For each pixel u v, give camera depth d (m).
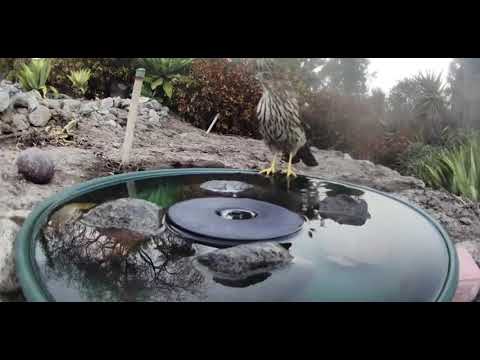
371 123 6.45
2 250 2.10
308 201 2.53
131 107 3.37
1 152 3.22
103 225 1.93
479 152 4.68
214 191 2.56
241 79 5.85
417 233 2.14
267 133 3.13
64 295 1.47
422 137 6.46
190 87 5.70
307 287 1.58
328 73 7.07
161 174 2.83
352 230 2.13
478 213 3.81
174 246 1.80
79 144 3.76
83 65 6.05
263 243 1.79
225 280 1.59
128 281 1.56
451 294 1.61
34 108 3.74
